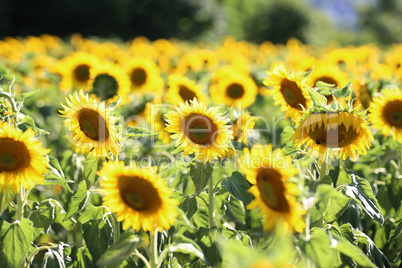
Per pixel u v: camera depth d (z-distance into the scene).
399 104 3.51
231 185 3.28
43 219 3.14
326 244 2.54
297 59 10.58
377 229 3.98
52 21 37.28
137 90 6.09
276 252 1.91
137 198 2.57
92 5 37.22
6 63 8.10
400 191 3.91
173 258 3.18
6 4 35.97
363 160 4.24
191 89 4.41
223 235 3.15
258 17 49.47
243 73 7.59
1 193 2.68
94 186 3.90
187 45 18.00
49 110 6.60
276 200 2.53
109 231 3.12
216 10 41.53
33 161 2.69
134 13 37.81
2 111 3.02
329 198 3.09
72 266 3.16
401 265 3.81
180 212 2.60
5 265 2.98
